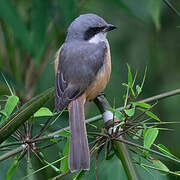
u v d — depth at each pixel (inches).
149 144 243.1
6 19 371.6
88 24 362.3
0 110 265.7
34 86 466.6
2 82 340.5
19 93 352.8
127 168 250.5
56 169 254.2
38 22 393.4
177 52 573.3
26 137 249.9
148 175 292.5
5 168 302.8
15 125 245.1
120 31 548.1
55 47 464.4
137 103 250.7
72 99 326.3
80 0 457.7
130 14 417.4
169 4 342.0
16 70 448.5
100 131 275.1
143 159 264.8
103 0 506.6
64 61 351.6
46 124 253.1
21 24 374.6
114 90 512.7
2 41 456.8
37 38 388.2
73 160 254.4
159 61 555.2
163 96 283.3
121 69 535.8
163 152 251.6
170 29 544.1
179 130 513.3
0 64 439.8
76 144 263.6
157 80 555.2
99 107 285.0
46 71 497.4
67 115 341.1
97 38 365.4
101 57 354.3
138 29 548.1
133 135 261.7
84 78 341.1
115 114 251.3
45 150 324.8
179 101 526.0
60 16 430.0
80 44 358.0
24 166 301.6
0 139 246.2
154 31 545.3
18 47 459.2
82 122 284.5
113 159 309.7
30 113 245.4
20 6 472.1
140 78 546.6
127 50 546.6
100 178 300.7
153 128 245.1
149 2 411.8
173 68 560.4
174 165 287.4
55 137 254.2
